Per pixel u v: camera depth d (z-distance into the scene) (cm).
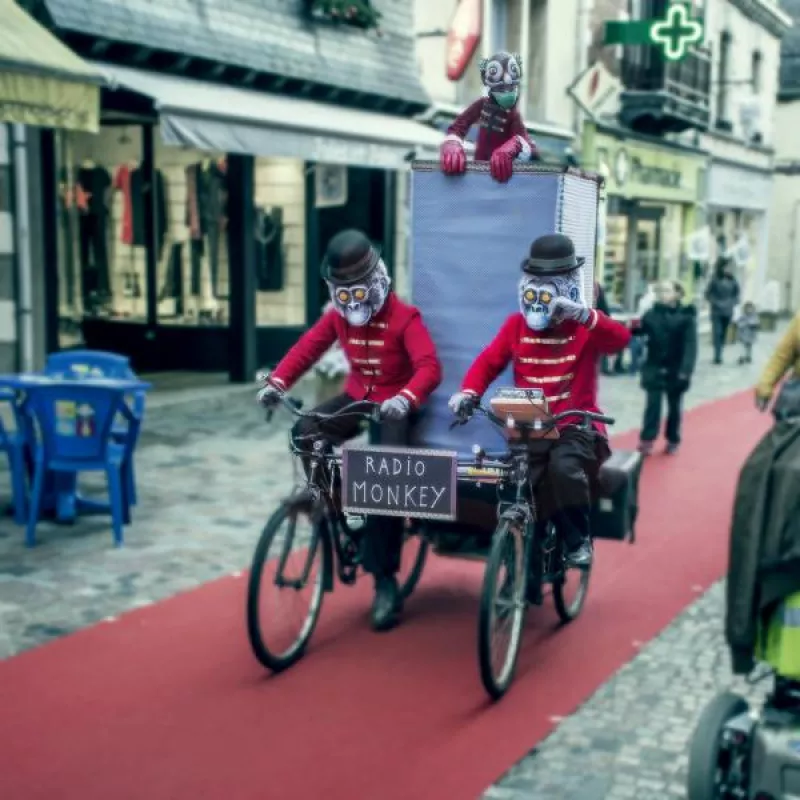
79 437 652
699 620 571
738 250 2280
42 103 779
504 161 511
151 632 526
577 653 520
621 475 539
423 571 644
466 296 528
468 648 520
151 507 759
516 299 521
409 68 1459
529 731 433
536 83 1783
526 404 471
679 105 2188
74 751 406
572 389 496
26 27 837
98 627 530
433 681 480
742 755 327
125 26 1017
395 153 1228
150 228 1347
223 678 475
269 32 1219
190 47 1092
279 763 401
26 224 981
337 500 508
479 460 484
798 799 307
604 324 485
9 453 700
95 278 1364
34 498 657
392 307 506
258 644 467
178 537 687
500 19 1683
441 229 529
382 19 1406
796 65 3312
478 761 406
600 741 426
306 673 485
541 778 395
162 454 936
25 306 987
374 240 1505
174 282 1355
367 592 597
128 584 595
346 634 534
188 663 490
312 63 1272
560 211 510
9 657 491
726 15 2589
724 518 798
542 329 486
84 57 989
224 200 1320
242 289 1281
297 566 495
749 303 1966
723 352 2169
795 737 308
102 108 1122
